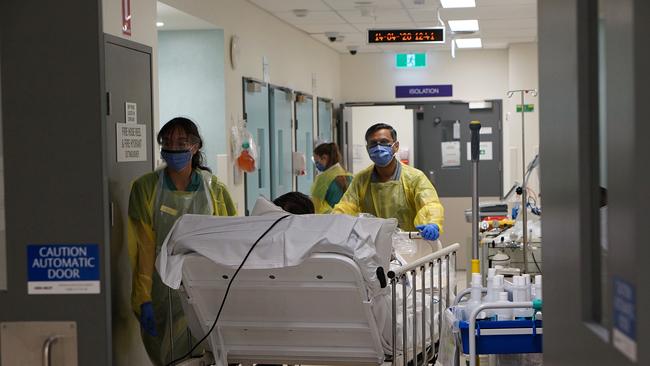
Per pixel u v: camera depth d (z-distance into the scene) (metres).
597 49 1.59
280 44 8.93
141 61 4.34
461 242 11.59
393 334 3.68
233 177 7.18
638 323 1.32
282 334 3.68
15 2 2.15
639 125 1.30
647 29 1.28
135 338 4.26
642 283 1.32
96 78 2.13
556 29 1.80
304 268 3.40
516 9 8.26
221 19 6.89
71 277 2.17
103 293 2.16
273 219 3.51
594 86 1.60
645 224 1.31
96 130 2.14
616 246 1.43
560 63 1.77
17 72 2.16
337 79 12.20
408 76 12.18
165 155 4.05
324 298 3.49
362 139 12.05
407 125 11.95
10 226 2.18
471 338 3.43
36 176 2.16
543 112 1.96
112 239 3.95
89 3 2.12
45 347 2.18
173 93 7.00
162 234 4.14
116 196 4.01
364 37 10.45
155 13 5.37
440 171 12.11
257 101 7.97
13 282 2.19
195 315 3.71
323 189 7.03
